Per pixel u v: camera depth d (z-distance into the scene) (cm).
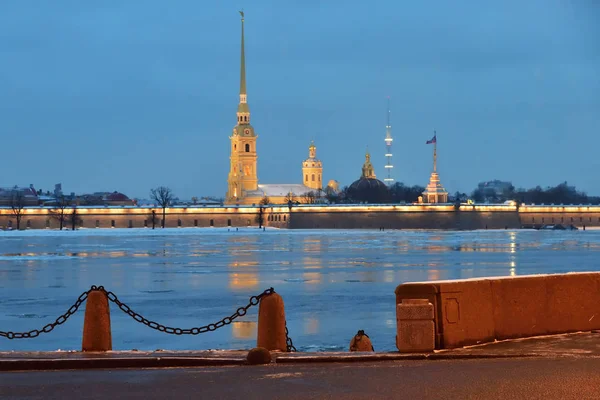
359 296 10100
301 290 10888
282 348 3591
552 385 2652
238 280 12475
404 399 2517
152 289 11088
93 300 3619
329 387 2733
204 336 6894
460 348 3319
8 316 8294
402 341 3278
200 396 2634
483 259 17712
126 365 3262
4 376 3048
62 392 2727
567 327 3622
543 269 14750
